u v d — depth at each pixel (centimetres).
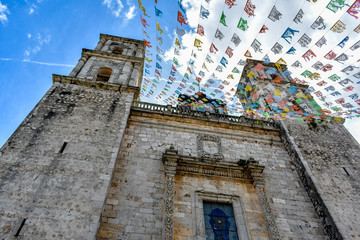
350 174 1694
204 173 1584
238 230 1361
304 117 2069
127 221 1258
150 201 1366
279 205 1512
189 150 1736
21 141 1388
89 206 1158
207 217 1406
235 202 1487
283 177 1698
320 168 1698
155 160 1595
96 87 1920
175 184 1491
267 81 2697
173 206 1338
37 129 1479
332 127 2142
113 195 1352
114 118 1672
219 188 1536
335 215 1398
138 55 2748
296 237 1361
